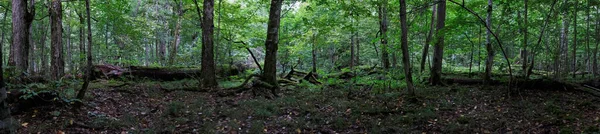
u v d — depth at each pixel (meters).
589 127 5.54
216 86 10.95
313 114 7.33
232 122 6.40
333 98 9.30
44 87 7.04
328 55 24.36
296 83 12.97
